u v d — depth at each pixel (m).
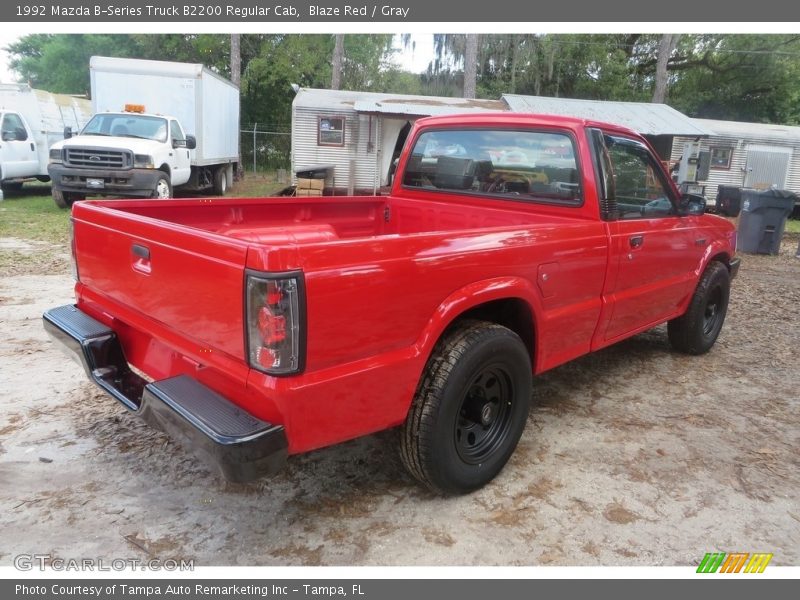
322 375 2.20
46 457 3.17
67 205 13.19
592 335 3.69
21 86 15.95
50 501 2.80
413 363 2.52
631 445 3.56
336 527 2.72
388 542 2.64
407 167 4.57
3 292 6.38
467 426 2.89
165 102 15.07
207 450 2.09
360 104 17.23
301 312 2.07
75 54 34.19
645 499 3.02
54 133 16.52
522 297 2.98
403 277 2.40
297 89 19.48
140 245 2.60
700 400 4.26
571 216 3.62
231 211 3.71
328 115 17.88
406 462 2.75
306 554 2.55
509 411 3.08
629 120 17.53
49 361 4.47
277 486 3.02
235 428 2.08
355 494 2.98
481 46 32.59
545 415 3.94
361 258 2.25
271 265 2.02
